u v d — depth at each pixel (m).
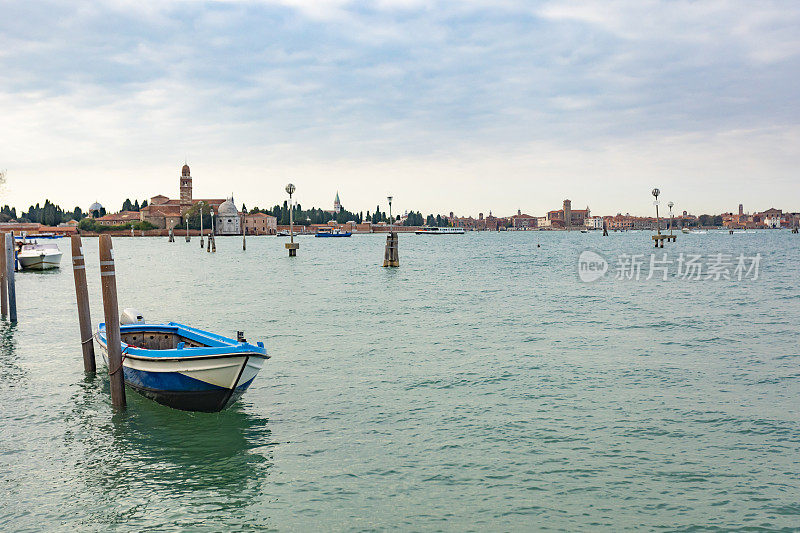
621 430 14.62
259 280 53.31
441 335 26.50
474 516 10.86
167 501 11.63
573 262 79.62
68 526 10.81
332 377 19.61
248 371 16.12
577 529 10.41
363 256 97.44
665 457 13.08
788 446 13.55
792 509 10.90
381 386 18.56
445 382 18.89
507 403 16.77
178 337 20.09
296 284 49.44
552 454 13.32
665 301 37.16
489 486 11.93
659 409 16.08
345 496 11.67
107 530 10.67
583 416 15.64
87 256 102.31
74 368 21.31
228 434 14.91
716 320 29.75
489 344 24.50
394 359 21.98
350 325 29.17
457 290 44.50
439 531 10.43
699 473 12.31
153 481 12.47
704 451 13.37
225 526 10.70
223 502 11.55
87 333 20.34
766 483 11.86
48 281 55.62
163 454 13.79
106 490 12.10
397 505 11.29
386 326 28.88
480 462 12.99
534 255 100.50
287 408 16.70
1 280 32.62
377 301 38.06
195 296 41.19
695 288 44.59
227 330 28.02
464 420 15.49
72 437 14.89
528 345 24.23
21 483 12.42
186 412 16.75
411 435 14.57
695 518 10.68
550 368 20.44
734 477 12.12
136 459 13.55
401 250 125.00
